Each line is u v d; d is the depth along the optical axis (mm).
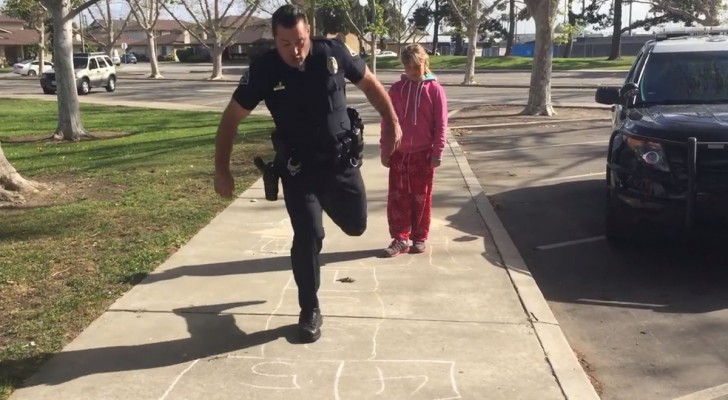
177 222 6711
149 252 5719
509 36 61250
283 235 6258
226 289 4906
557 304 5020
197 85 36750
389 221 5730
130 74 51062
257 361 3832
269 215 6973
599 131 14352
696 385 3822
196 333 4188
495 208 7809
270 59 3771
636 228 5629
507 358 3875
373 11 37781
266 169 3996
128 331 4207
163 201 7625
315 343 4059
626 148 5668
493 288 4945
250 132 14328
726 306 4926
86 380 3609
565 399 3455
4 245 5973
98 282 5027
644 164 5449
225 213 7062
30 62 54625
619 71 42312
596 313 4844
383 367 3770
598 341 4398
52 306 4590
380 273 5266
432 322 4359
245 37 79938
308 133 3863
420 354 3922
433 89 5426
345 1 37625
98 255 5668
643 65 6977
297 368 3756
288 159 3900
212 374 3688
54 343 4031
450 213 7145
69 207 7371
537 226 7078
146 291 4859
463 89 30500
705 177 5215
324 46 3814
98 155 11484
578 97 24469
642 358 4156
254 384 3584
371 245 5992
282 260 5539
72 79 13984
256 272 5258
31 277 5145
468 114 18047
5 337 4117
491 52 81250
